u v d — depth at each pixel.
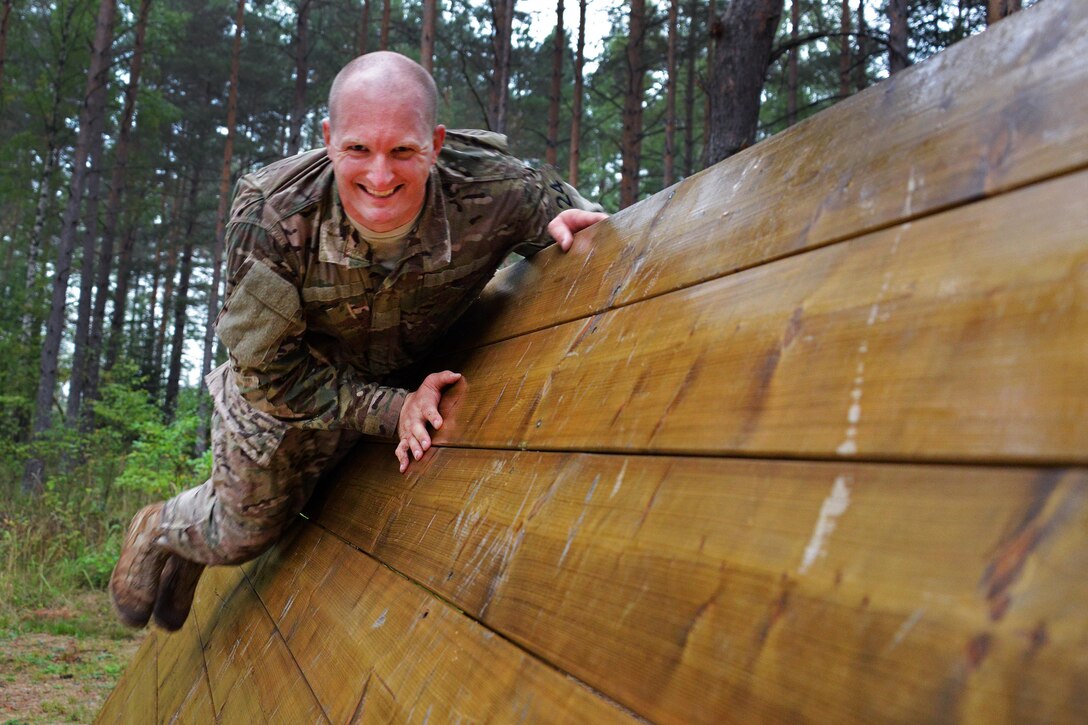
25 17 21.53
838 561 0.75
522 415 1.59
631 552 1.02
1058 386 0.66
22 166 23.20
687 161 19.33
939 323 0.81
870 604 0.69
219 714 2.24
